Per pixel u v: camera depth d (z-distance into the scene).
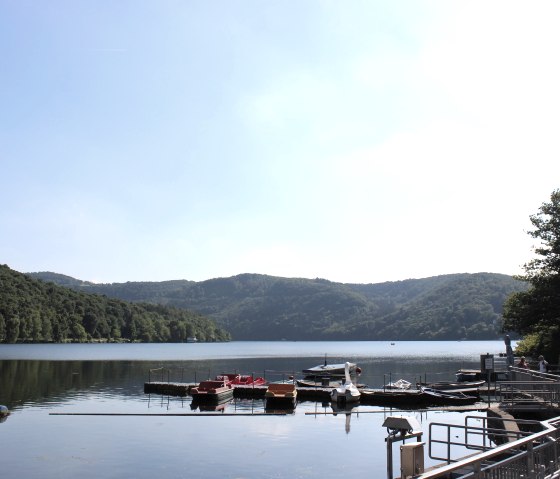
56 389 44.28
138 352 127.06
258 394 40.69
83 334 166.38
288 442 23.02
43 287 171.50
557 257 42.25
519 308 42.88
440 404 34.81
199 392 35.41
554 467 9.84
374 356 116.00
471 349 162.75
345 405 35.50
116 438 23.64
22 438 23.56
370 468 18.56
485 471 7.68
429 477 6.61
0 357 93.56
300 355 122.50
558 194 43.16
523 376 28.09
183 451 21.20
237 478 17.39
